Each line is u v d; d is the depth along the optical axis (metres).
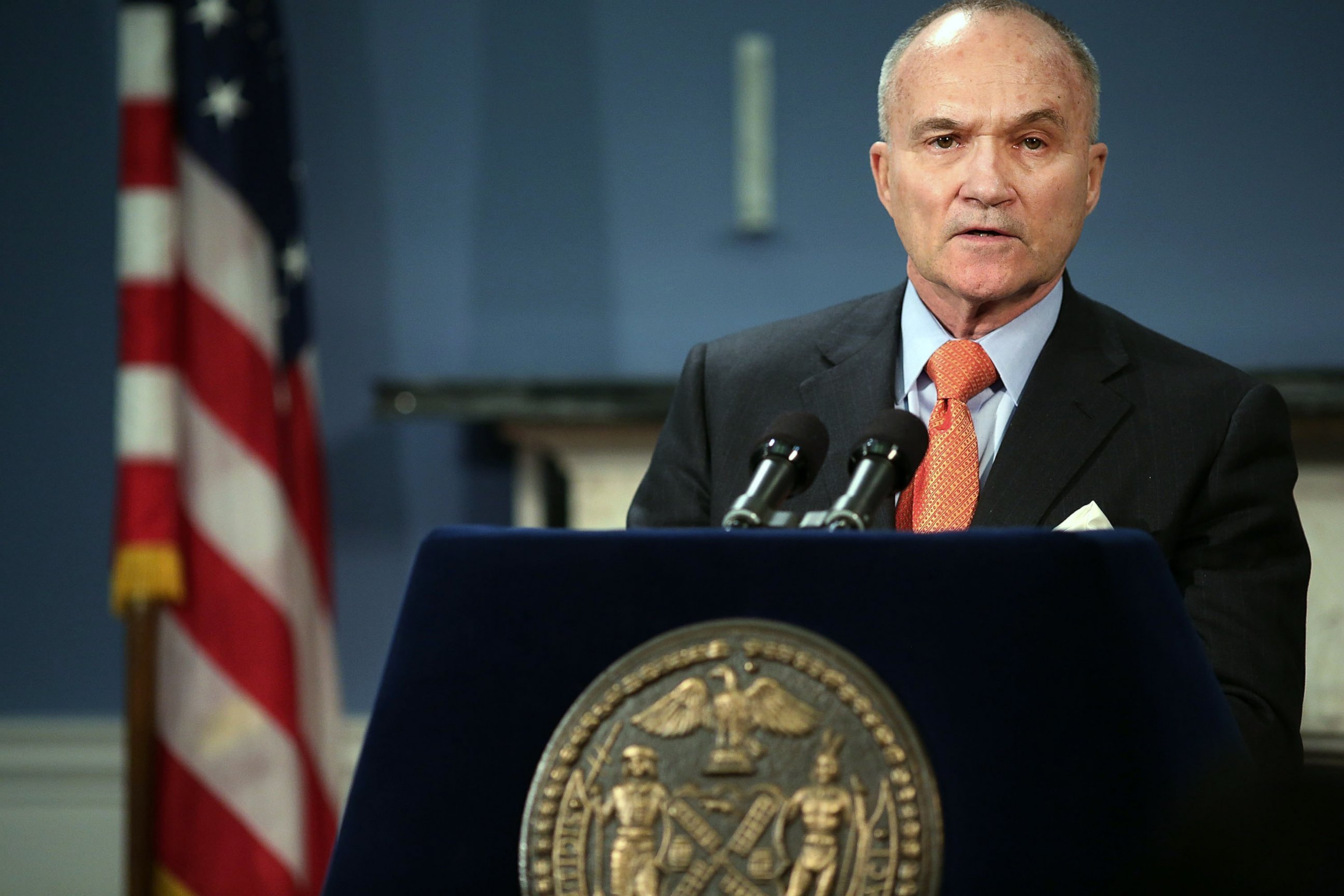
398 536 15.88
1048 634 3.32
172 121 13.17
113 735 15.77
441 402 14.96
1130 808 3.24
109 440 16.09
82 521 16.03
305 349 13.97
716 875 3.15
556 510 15.61
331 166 16.08
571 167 16.02
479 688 3.40
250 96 13.51
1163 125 15.34
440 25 16.09
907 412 4.20
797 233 15.82
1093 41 15.42
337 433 15.98
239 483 12.88
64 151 16.23
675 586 3.39
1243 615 5.24
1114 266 15.37
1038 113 5.55
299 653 13.44
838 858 3.14
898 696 3.29
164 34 13.12
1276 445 5.66
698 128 15.96
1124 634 3.35
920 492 5.56
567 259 16.02
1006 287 5.57
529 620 3.42
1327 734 14.16
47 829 15.67
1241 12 15.28
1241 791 1.97
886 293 6.56
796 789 3.18
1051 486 5.47
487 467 15.88
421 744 3.38
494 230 16.05
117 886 15.62
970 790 3.24
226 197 13.11
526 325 15.99
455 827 3.34
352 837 3.35
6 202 16.22
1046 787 3.24
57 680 15.93
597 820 3.22
